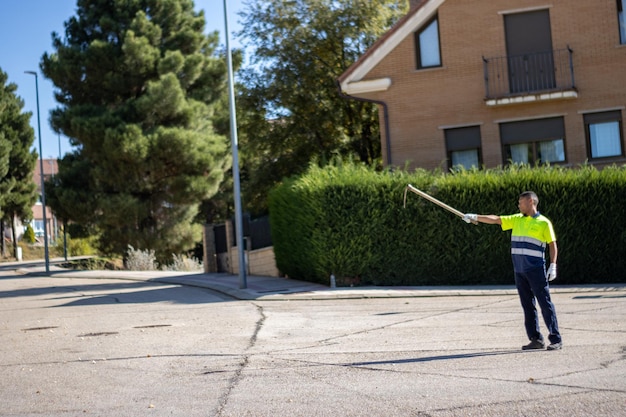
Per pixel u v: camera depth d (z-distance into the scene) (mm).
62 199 39812
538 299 8594
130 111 40812
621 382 6609
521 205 8922
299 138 31578
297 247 20438
